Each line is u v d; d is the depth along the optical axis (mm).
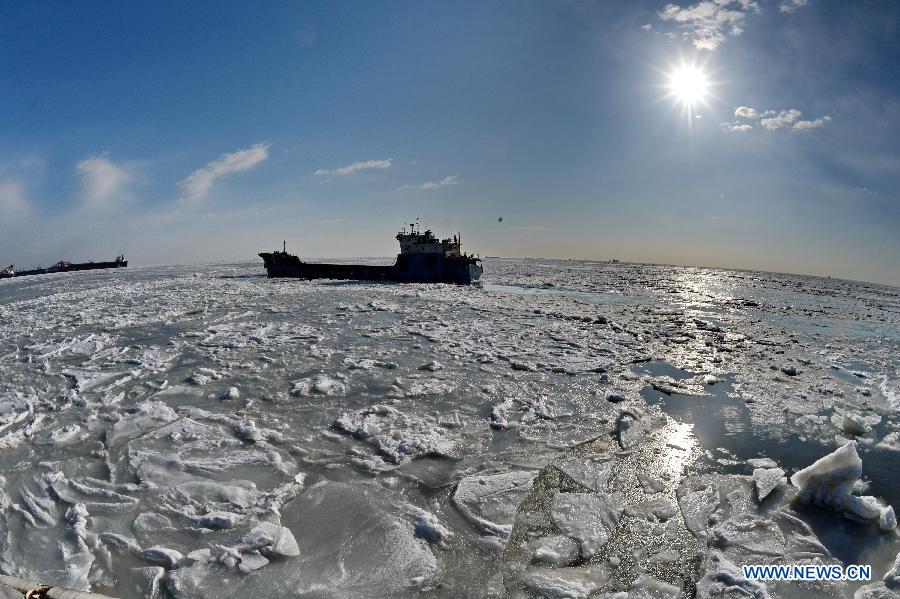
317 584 3717
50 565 3846
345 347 10977
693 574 3979
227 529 4371
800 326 16078
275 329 12758
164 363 9367
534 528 4559
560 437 6520
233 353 10180
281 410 7188
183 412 6980
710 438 6566
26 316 14305
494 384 8562
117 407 7176
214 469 5430
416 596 3633
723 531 4512
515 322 14719
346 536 4324
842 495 4801
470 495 5016
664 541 4391
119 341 11094
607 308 19172
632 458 5973
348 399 7699
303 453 5895
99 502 4746
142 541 4207
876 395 8406
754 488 5246
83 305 16531
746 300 24000
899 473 5625
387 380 8625
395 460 5754
